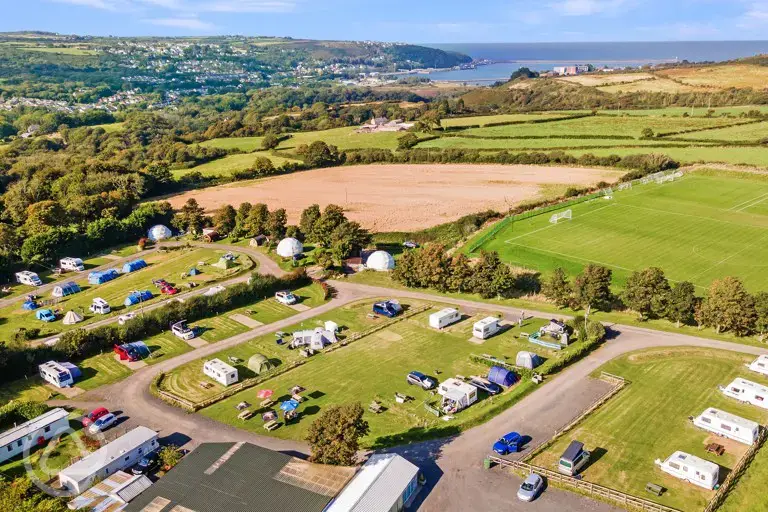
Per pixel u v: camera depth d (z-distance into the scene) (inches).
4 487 2137.1
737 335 3412.9
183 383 3063.5
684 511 2030.0
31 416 2674.7
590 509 2065.7
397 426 2613.2
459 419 2640.3
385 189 7529.5
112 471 2316.7
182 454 2411.4
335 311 3998.5
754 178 7096.5
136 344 3410.4
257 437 2559.1
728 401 2736.2
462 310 3978.8
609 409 2696.9
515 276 4431.6
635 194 6673.2
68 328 3850.9
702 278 4212.6
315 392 2935.5
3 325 3956.7
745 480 2181.3
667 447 2404.0
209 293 4247.0
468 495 2155.5
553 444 2449.6
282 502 2000.5
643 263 4559.5
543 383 2967.5
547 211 6136.8
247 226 5816.9
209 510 1975.9
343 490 2059.5
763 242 4965.6
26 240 5088.6
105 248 5753.0
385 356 3314.5
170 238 6033.5
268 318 3907.5
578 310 3895.2
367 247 5339.6
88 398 2925.7
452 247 5265.8
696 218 5718.5
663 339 3408.0
